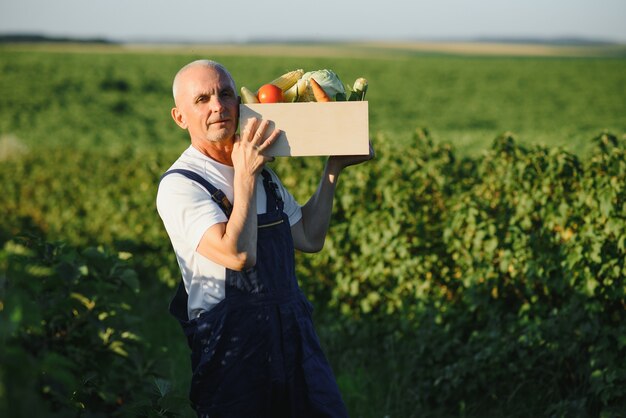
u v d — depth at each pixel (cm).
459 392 461
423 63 5675
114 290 387
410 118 3375
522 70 5228
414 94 4206
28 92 4191
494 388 451
